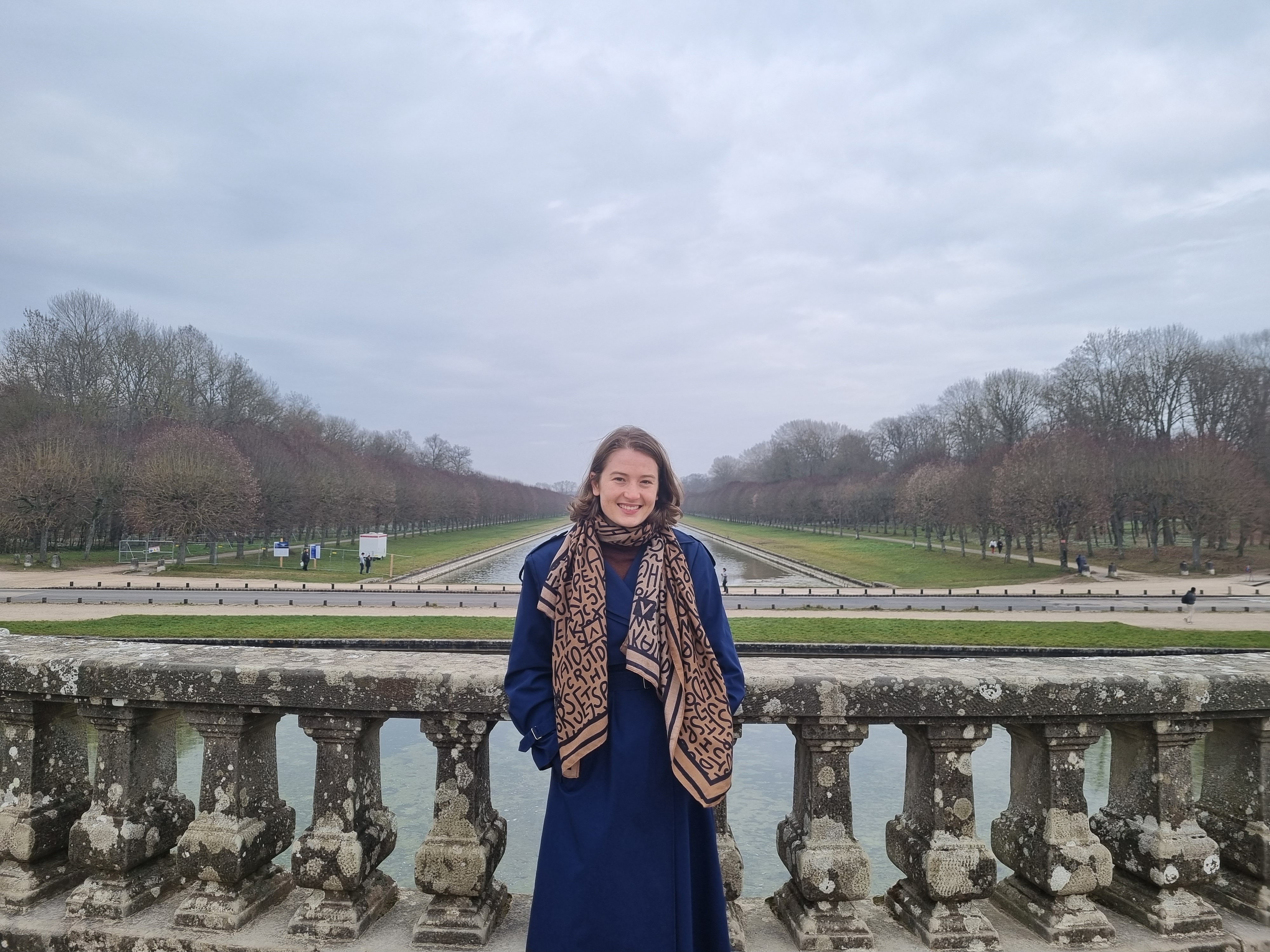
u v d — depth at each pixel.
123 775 3.36
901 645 26.22
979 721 3.21
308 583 50.12
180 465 55.66
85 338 75.44
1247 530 63.59
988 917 3.38
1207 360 75.31
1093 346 83.81
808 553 85.69
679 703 2.42
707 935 2.52
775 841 8.67
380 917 3.36
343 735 3.25
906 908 3.32
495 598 40.72
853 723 3.23
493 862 3.28
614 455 2.62
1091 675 3.27
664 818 2.43
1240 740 3.49
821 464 165.00
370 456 114.12
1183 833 3.27
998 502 62.97
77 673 3.33
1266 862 3.31
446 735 3.20
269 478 67.06
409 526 125.81
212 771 3.30
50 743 3.57
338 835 3.20
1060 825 3.22
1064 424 80.25
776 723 3.26
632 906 2.35
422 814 9.42
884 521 114.38
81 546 71.12
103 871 3.33
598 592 2.52
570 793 2.49
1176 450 63.12
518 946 3.13
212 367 86.50
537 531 153.75
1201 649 26.38
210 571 55.44
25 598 37.88
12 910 3.33
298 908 3.36
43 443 59.19
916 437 129.75
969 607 37.72
